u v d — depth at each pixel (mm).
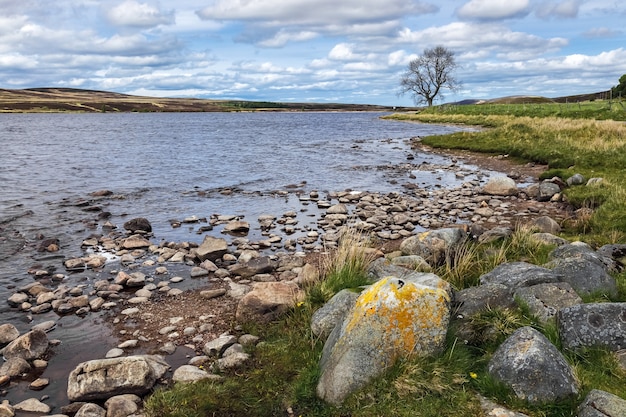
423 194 20047
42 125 83500
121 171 27797
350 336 5543
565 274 7609
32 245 13141
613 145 25391
